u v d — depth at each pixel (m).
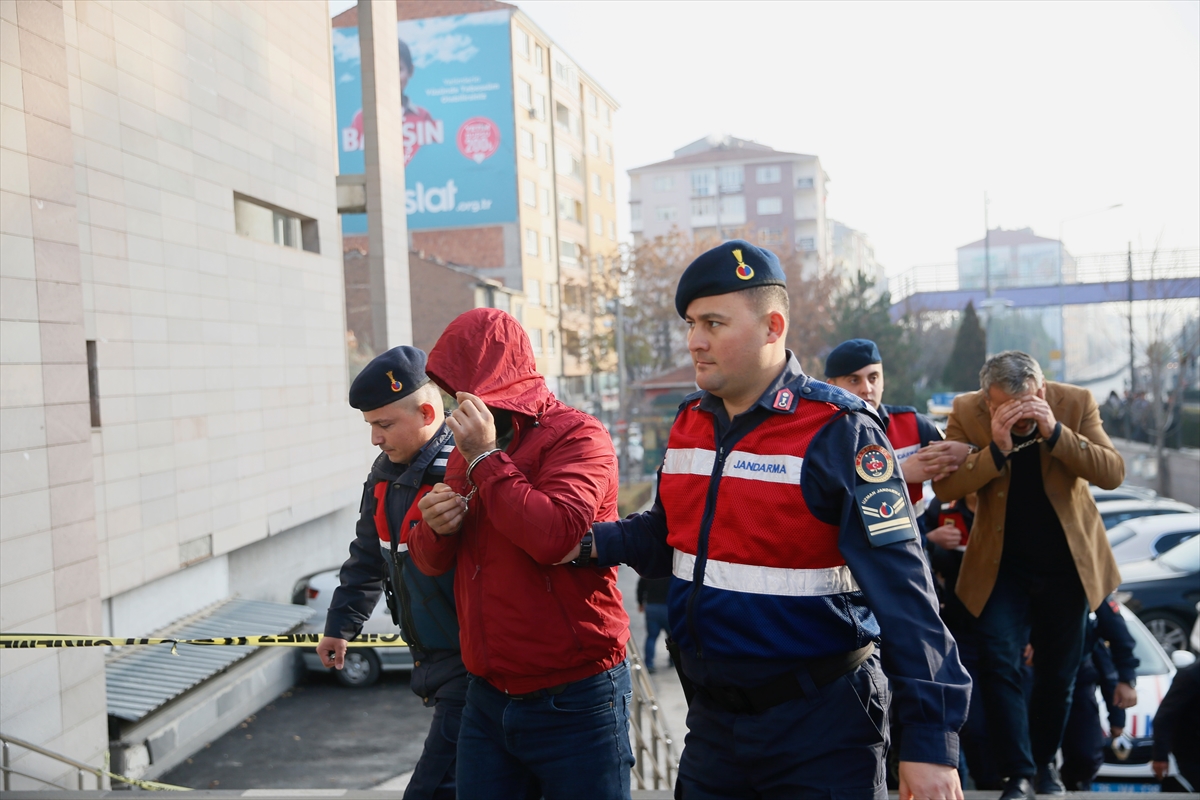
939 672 1.68
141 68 9.70
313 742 9.52
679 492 2.00
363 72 15.48
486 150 47.44
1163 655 6.96
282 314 13.03
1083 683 4.31
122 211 9.28
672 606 2.01
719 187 75.25
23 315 5.29
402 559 2.64
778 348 1.91
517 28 48.03
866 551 1.75
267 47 12.84
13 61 5.29
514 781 2.34
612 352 47.06
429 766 2.66
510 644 2.18
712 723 1.96
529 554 2.08
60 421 5.55
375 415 2.65
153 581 10.15
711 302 1.87
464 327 2.27
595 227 58.97
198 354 10.68
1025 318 44.16
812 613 1.82
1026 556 3.39
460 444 2.10
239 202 12.34
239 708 10.14
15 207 5.26
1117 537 11.70
